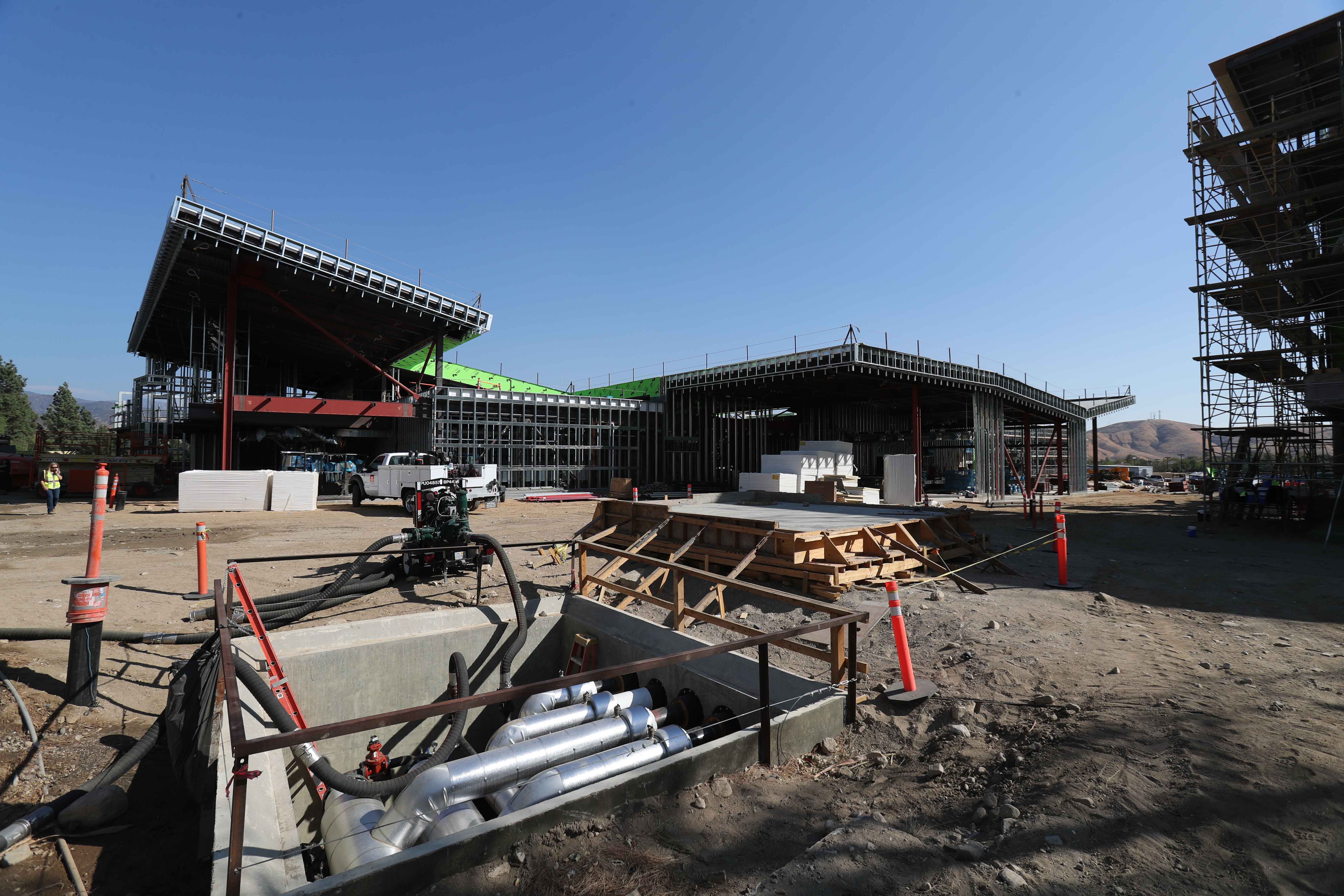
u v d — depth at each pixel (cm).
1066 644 657
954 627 738
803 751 470
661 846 338
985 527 1889
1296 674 548
